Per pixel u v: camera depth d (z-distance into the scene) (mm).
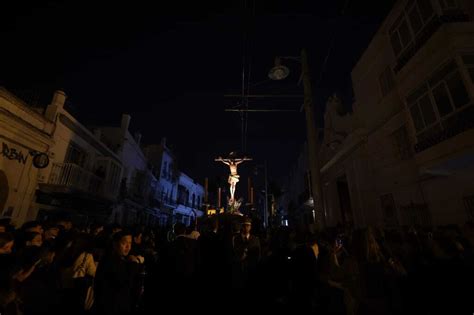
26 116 9117
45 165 9641
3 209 8180
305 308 3344
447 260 3055
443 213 7094
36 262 3002
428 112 7098
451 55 6254
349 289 3141
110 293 2857
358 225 11320
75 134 12047
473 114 5719
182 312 4160
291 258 3738
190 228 5953
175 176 32406
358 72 12219
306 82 8555
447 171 6922
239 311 3992
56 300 3236
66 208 11352
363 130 11383
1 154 8055
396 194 9172
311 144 7945
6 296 2545
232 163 13289
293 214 31250
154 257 5789
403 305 3150
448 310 2770
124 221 18453
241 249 4750
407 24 7996
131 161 19875
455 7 6727
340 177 14406
